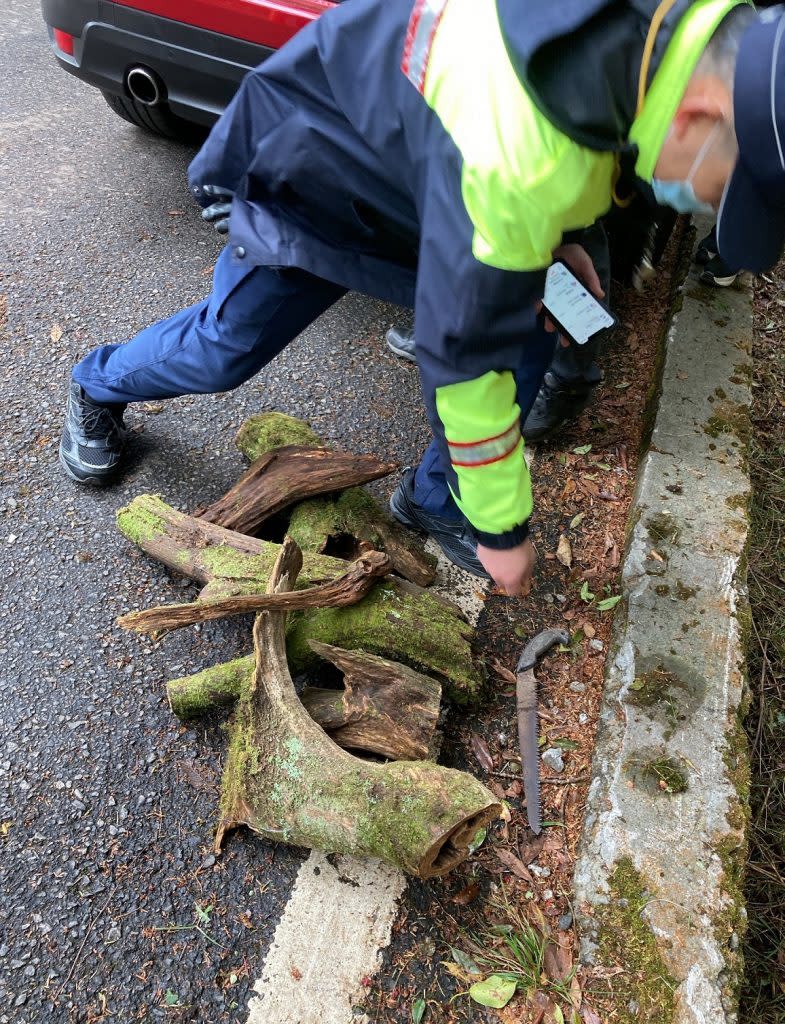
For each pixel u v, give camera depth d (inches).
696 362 95.2
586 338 60.6
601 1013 49.7
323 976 51.9
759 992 55.6
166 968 51.6
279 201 53.9
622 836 54.9
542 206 35.5
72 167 124.0
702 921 51.1
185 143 133.5
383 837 50.3
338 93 44.5
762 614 80.7
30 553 74.0
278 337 64.8
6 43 156.8
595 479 88.8
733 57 31.2
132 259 109.0
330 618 64.1
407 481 78.4
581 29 32.0
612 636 70.3
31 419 86.2
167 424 88.0
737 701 63.1
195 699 60.6
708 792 57.4
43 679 65.2
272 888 55.6
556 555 80.5
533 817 60.0
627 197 40.8
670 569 72.4
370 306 109.1
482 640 72.3
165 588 72.9
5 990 49.9
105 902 54.0
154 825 57.9
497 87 34.9
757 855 63.1
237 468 84.6
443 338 41.1
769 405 104.9
